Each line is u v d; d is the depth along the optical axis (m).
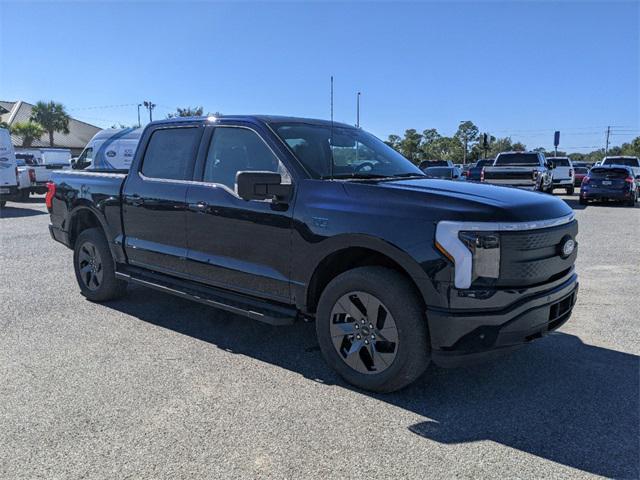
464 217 3.27
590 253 8.88
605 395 3.64
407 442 3.05
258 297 4.28
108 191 5.49
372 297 3.58
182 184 4.76
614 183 18.59
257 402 3.53
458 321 3.25
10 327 5.00
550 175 21.55
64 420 3.27
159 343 4.62
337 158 4.39
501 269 3.29
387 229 3.45
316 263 3.81
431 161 27.84
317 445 3.01
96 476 2.71
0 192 16.08
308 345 4.62
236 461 2.85
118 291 5.81
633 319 5.30
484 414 3.38
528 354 4.39
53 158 27.72
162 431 3.15
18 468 2.78
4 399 3.54
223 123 4.63
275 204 4.04
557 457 2.90
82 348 4.48
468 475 2.73
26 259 8.30
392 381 3.53
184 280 4.91
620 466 2.81
